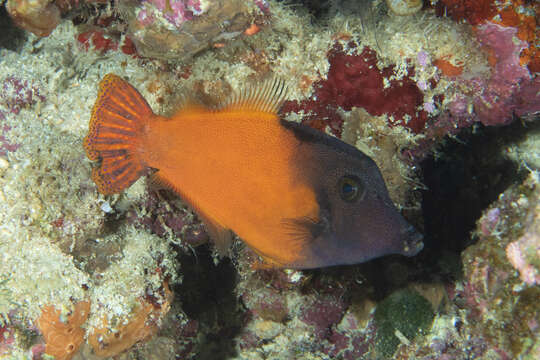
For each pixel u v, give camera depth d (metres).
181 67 0.29
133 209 0.29
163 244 0.30
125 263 0.28
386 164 0.30
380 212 0.24
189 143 0.25
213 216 0.25
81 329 0.27
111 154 0.25
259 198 0.24
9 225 0.27
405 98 0.30
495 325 0.24
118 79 0.25
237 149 0.24
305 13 0.30
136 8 0.27
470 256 0.25
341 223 0.25
